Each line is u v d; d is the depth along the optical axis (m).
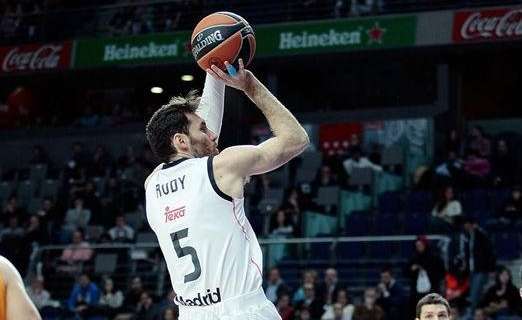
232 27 6.16
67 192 32.59
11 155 37.91
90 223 29.61
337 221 27.86
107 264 26.89
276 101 6.05
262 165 5.90
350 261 25.45
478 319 20.66
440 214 25.67
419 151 33.19
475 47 29.41
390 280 21.88
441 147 33.25
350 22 30.47
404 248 25.80
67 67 33.22
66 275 26.95
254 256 6.00
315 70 35.50
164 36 32.22
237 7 32.16
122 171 32.72
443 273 21.52
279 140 5.89
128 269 26.97
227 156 5.96
